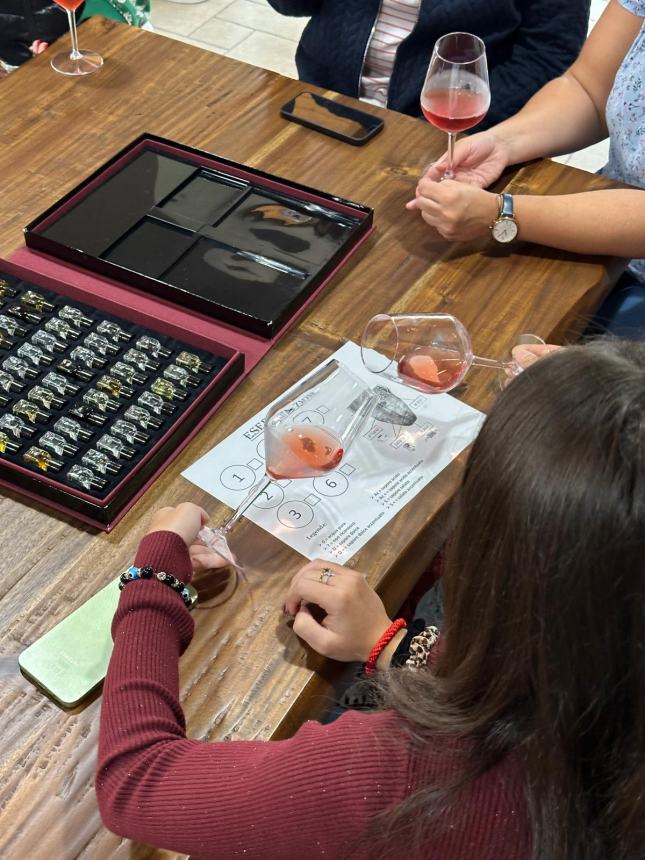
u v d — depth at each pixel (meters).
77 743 0.88
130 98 1.63
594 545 0.59
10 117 1.57
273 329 1.24
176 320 1.27
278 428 1.02
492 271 1.38
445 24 1.83
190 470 1.10
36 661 0.92
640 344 0.67
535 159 1.61
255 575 1.01
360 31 1.90
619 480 0.59
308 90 1.67
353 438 1.06
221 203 1.43
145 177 1.46
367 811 0.69
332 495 1.09
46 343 1.19
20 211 1.41
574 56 1.91
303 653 0.95
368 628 0.95
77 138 1.54
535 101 1.70
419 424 1.18
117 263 1.32
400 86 1.92
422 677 0.74
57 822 0.82
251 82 1.68
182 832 0.75
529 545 0.62
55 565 1.01
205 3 3.74
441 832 0.68
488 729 0.69
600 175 1.63
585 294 1.37
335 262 1.35
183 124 1.59
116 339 1.20
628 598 0.60
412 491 1.10
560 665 0.63
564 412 0.62
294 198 1.45
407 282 1.36
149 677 0.84
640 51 1.60
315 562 0.99
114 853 0.81
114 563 1.01
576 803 0.66
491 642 0.68
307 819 0.71
